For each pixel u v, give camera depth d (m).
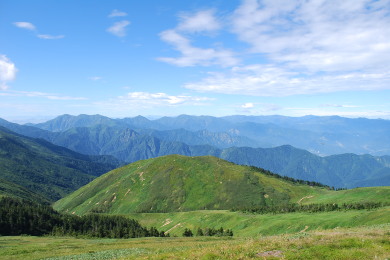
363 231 41.00
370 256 25.86
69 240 109.31
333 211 144.38
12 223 137.62
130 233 140.75
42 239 114.44
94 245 80.56
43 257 57.78
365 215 104.62
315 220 123.06
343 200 177.12
